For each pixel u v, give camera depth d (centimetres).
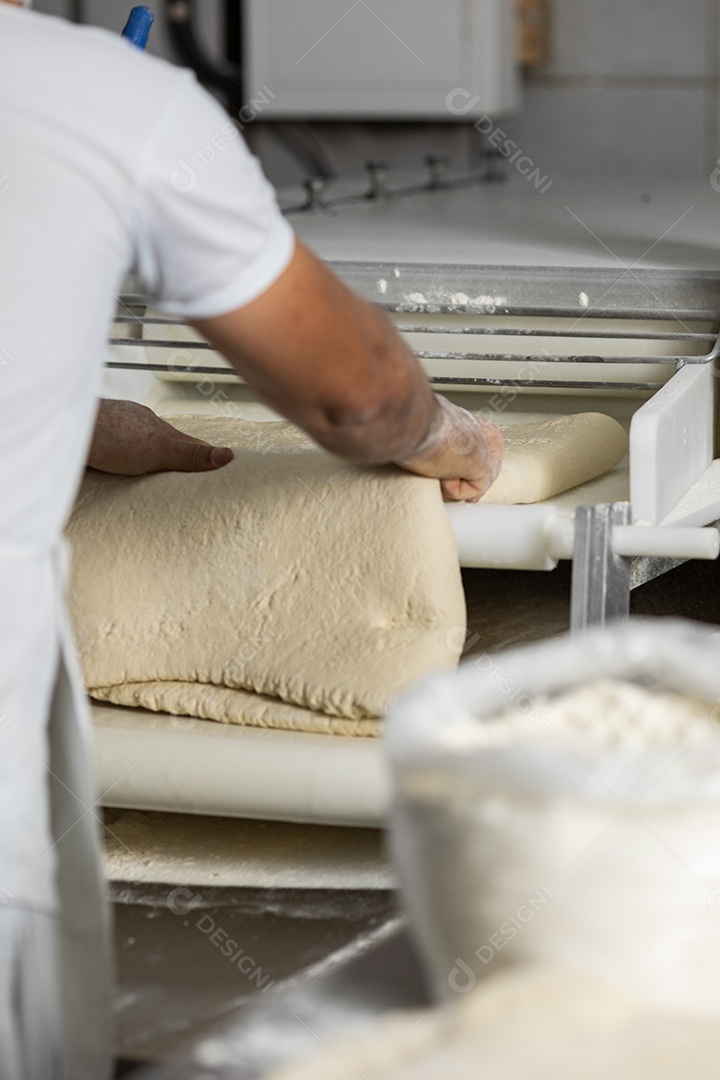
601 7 309
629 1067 33
